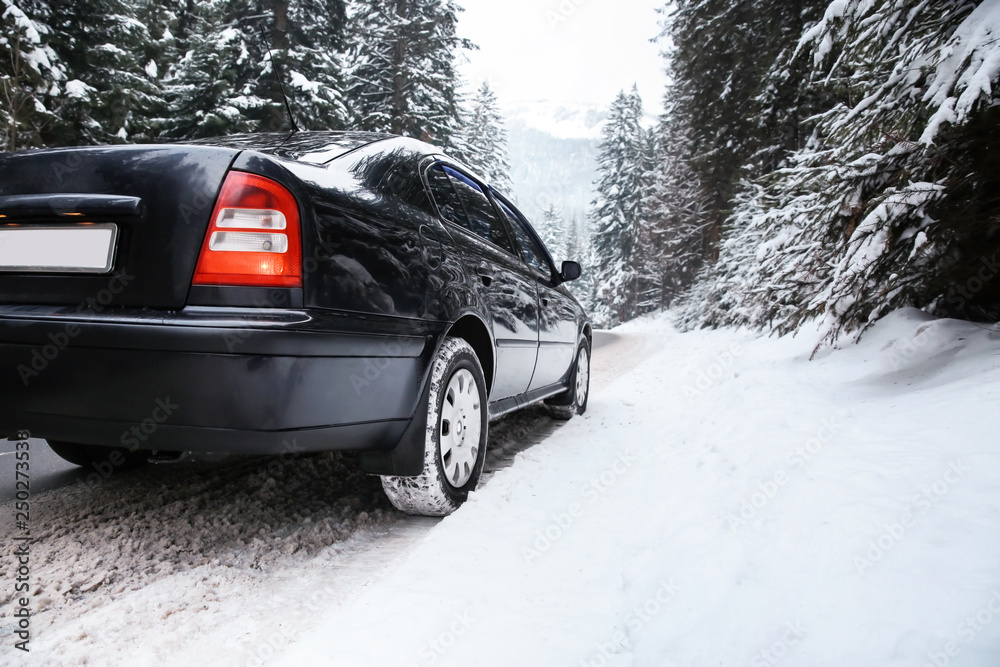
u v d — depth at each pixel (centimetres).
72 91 1227
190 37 1532
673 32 1778
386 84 2255
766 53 1221
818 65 468
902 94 380
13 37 1129
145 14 1767
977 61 305
